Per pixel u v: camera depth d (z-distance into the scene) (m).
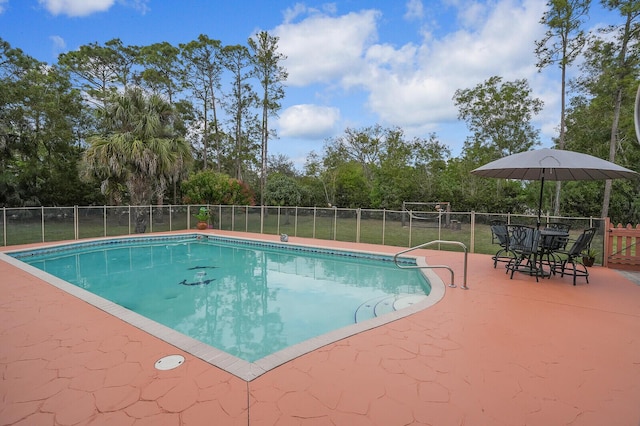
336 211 14.00
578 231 11.74
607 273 7.36
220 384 2.91
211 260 11.49
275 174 27.75
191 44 26.28
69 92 22.08
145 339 3.90
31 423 2.39
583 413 2.53
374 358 3.41
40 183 20.53
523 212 22.81
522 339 3.92
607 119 17.69
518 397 2.74
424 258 9.55
